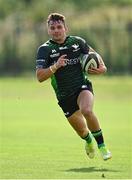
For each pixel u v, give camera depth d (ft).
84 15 464.65
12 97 307.37
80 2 493.36
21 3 502.38
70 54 102.68
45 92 324.60
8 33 430.20
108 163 105.81
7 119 205.26
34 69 414.41
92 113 99.96
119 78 385.70
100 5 488.85
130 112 233.35
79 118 104.06
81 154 118.83
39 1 506.89
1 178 89.81
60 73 102.63
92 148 106.32
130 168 100.22
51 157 114.01
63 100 103.76
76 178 89.61
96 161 108.47
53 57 102.37
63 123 192.85
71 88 102.89
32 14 481.05
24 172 95.45
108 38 422.00
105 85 340.59
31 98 304.09
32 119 205.57
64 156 115.55
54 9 489.26
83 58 103.14
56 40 102.68
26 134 160.56
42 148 129.49
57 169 98.84
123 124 190.80
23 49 420.77
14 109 244.83
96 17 456.04
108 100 297.94
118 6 479.00
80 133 105.19
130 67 412.16
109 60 413.80
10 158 112.16
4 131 168.04
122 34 424.46
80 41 103.76
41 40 424.05
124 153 120.78
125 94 319.06
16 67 416.26
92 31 424.87
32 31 431.43
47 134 161.38
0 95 313.94
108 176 91.50
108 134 162.81
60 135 159.33
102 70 103.76
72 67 102.78
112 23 434.30
